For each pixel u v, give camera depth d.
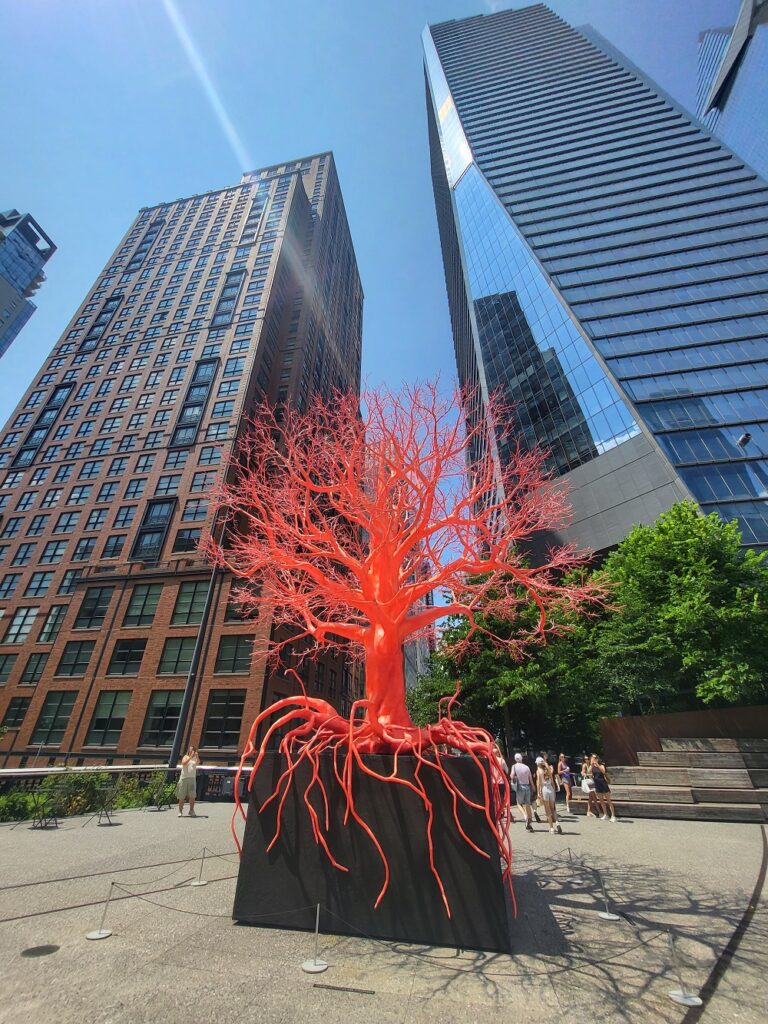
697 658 17.12
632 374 38.62
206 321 45.59
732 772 11.27
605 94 73.56
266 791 4.49
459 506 6.21
